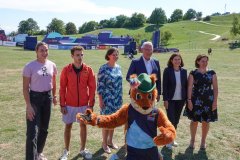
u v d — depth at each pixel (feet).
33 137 18.22
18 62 86.02
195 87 22.45
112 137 23.22
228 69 81.30
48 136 25.40
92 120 13.66
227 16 543.80
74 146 23.18
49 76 19.03
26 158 18.29
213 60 111.75
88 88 20.66
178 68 22.77
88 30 583.58
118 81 21.57
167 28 483.92
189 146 23.59
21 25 552.41
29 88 18.78
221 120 30.94
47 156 21.48
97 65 83.66
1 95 40.88
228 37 290.76
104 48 218.59
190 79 22.44
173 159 21.43
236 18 272.10
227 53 161.79
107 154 21.97
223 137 25.99
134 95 13.42
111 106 21.47
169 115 22.84
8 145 23.22
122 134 26.25
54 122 29.25
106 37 257.34
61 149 22.74
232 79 62.59
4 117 30.55
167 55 146.61
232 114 33.35
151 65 22.03
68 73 20.04
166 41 344.28
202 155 22.24
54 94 20.13
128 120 13.94
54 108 34.32
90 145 23.58
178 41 367.66
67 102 20.42
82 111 20.47
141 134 13.61
